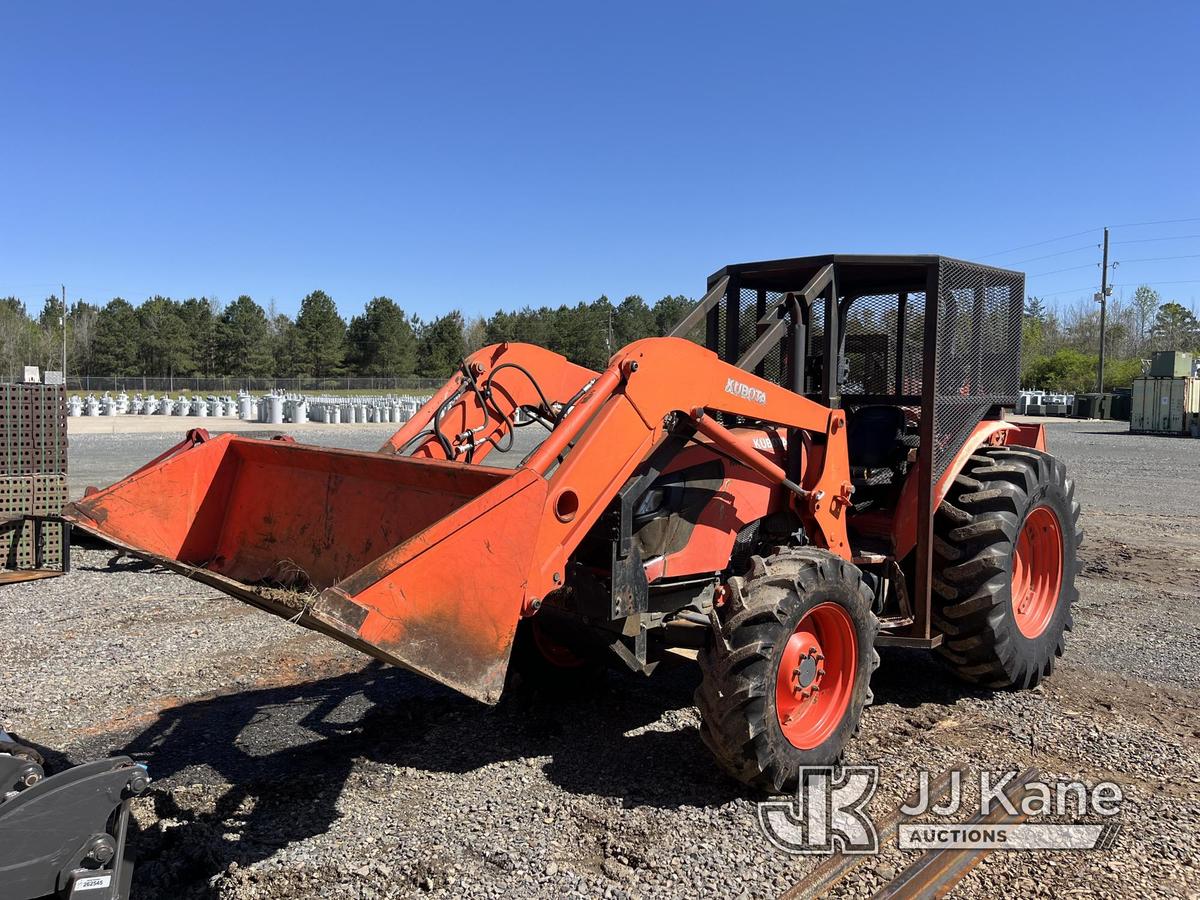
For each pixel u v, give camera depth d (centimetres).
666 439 383
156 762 387
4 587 713
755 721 336
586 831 327
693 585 413
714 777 373
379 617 262
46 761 386
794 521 445
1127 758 394
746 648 336
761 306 516
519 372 480
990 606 447
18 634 580
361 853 312
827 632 381
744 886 291
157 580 743
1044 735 421
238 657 535
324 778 372
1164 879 295
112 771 237
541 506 303
